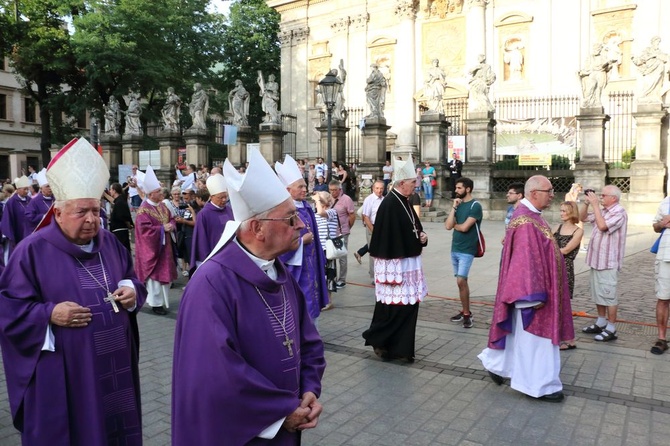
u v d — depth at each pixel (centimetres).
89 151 342
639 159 1864
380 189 1054
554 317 507
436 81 2186
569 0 2714
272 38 4409
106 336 332
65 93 3662
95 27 3259
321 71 3612
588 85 1911
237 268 244
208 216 761
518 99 2533
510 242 524
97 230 345
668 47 2477
